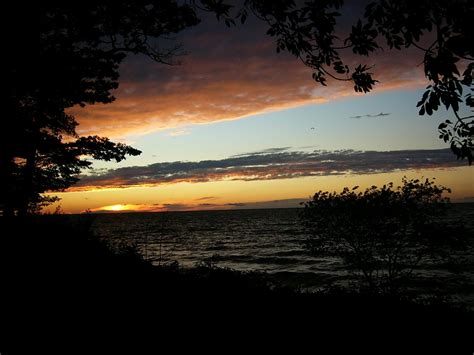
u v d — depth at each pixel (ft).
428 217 37.45
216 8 22.52
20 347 18.31
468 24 11.76
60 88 40.98
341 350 20.42
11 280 26.68
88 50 41.70
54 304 23.71
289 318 23.68
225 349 19.88
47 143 49.78
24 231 38.24
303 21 17.75
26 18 30.07
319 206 38.14
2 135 37.37
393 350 20.74
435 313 25.61
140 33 41.39
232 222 484.33
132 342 19.89
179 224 458.91
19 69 32.99
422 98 12.62
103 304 24.40
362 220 36.65
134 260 35.83
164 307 24.57
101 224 482.28
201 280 31.55
